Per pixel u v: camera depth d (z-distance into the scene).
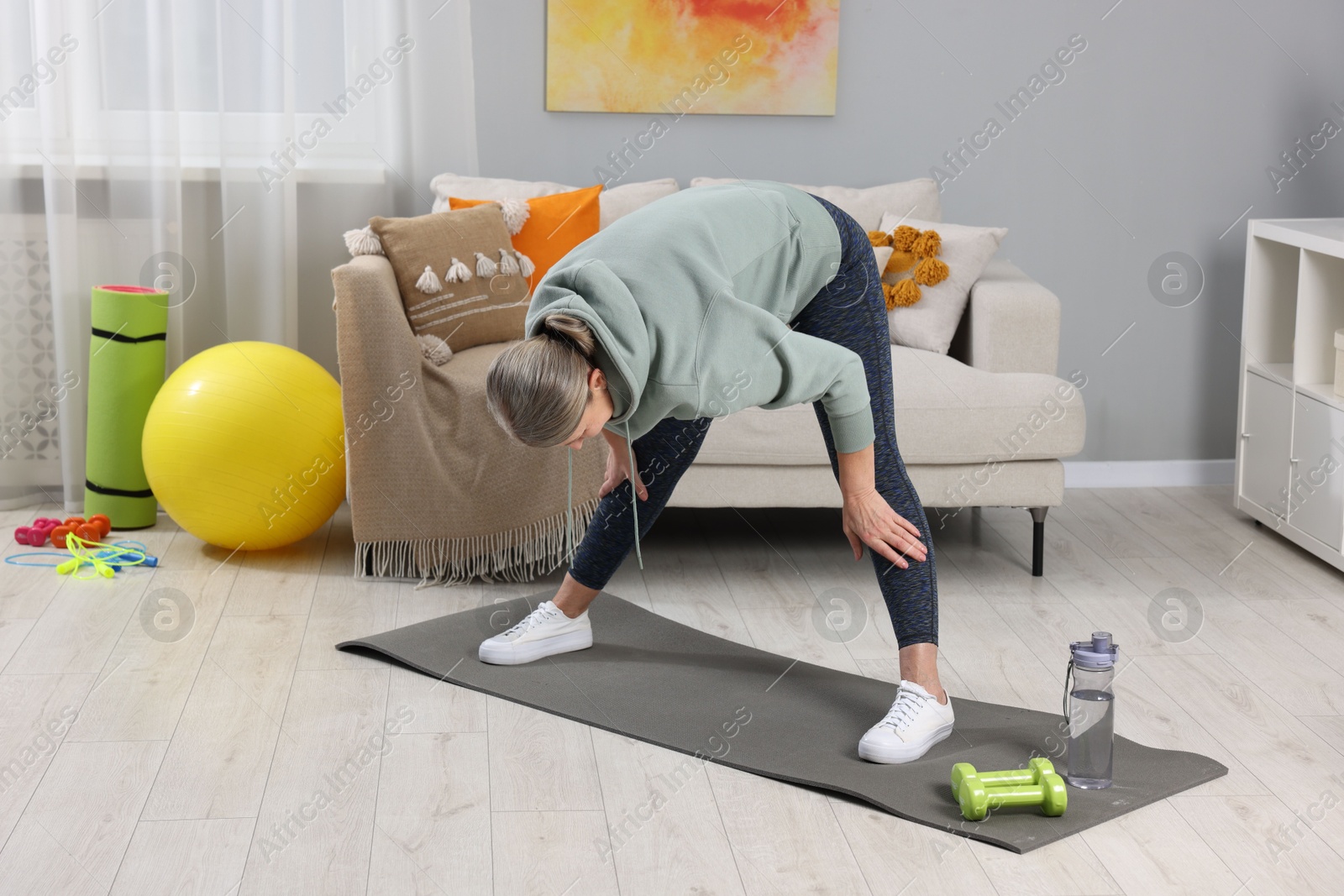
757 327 1.69
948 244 3.13
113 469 3.10
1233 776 1.93
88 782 1.88
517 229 3.15
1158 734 2.09
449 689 2.25
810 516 3.37
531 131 3.51
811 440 2.77
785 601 2.74
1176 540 3.19
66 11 3.11
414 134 3.40
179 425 2.77
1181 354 3.68
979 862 1.69
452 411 2.76
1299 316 3.00
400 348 2.70
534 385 1.53
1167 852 1.71
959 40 3.50
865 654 2.46
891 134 3.55
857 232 1.97
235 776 1.90
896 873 1.66
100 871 1.64
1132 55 3.51
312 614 2.60
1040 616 2.64
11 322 3.26
